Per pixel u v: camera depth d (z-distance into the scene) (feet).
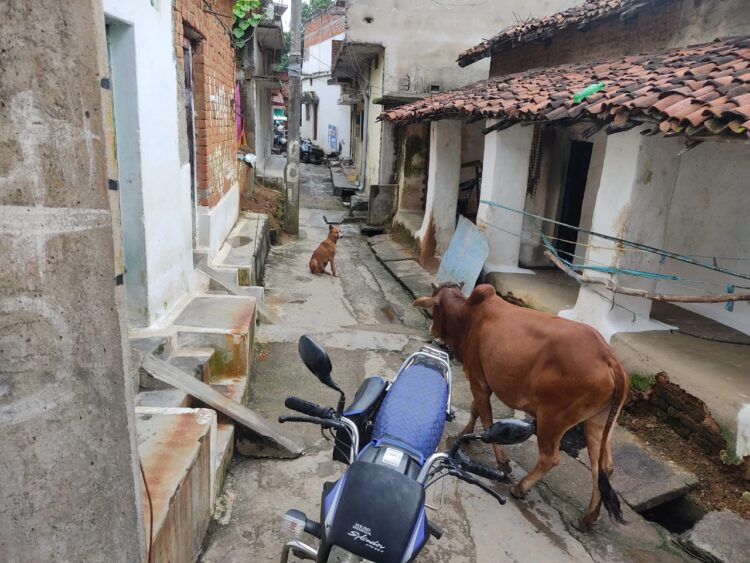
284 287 27.55
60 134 4.19
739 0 17.33
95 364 4.70
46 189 4.18
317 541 10.21
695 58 15.76
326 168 80.89
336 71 55.06
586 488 12.58
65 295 4.42
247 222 31.58
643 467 12.76
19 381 4.31
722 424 12.10
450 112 23.56
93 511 4.95
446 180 31.01
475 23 41.14
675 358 13.87
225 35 26.53
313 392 16.16
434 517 11.25
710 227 17.08
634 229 14.98
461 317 13.58
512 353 11.37
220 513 10.81
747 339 15.44
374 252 36.29
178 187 16.30
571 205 25.91
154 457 8.82
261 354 18.48
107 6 10.75
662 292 18.38
